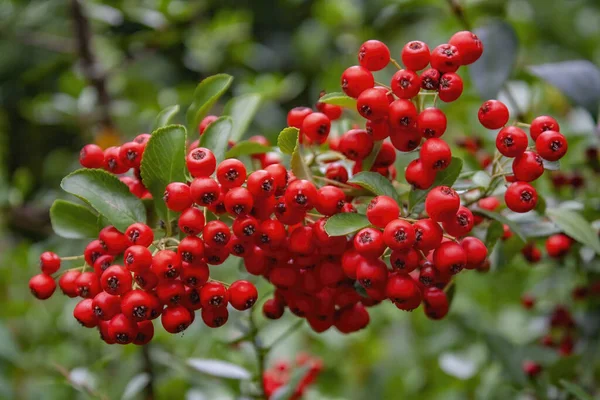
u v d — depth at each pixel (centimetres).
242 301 37
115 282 36
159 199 38
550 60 86
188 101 68
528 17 71
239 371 45
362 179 37
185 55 77
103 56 74
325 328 40
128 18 64
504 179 40
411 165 37
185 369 50
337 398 56
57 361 57
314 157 39
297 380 43
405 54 37
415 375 61
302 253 37
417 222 36
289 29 102
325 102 39
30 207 67
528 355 47
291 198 36
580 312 50
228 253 37
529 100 52
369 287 37
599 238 43
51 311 60
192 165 37
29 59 100
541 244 47
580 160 50
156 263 36
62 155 84
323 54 91
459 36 37
